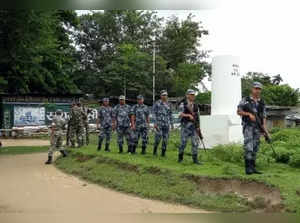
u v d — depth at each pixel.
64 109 32.12
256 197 7.52
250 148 8.83
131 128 13.28
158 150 14.41
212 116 14.79
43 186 9.94
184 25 50.97
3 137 29.25
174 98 42.69
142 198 8.59
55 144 14.05
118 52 45.72
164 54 49.47
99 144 14.55
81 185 10.07
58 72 36.22
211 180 8.37
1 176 11.36
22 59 18.84
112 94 43.84
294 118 45.88
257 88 9.12
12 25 16.73
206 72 49.53
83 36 49.25
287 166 10.45
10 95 30.08
